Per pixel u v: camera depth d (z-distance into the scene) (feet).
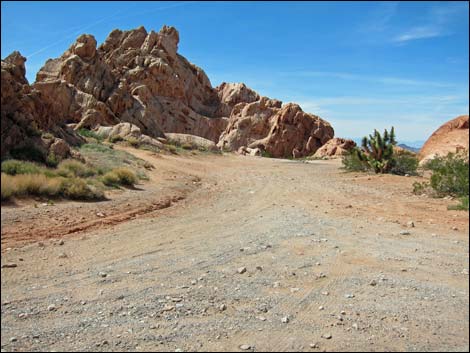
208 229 28.35
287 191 49.75
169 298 15.49
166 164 77.92
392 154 70.79
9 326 13.14
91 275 18.13
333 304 15.03
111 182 47.21
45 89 106.22
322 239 24.68
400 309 14.43
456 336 12.48
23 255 21.08
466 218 31.37
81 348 11.80
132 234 26.63
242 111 215.92
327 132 197.98
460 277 17.72
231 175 72.84
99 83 136.77
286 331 12.94
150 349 11.82
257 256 21.26
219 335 12.65
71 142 72.28
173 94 212.02
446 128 67.31
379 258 20.65
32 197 34.60
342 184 56.85
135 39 220.23
